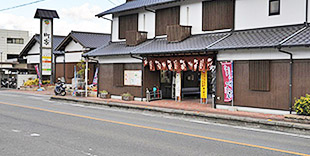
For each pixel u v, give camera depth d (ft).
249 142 26.91
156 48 57.62
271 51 43.14
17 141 26.13
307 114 37.58
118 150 23.41
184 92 67.46
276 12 47.39
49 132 30.09
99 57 71.97
